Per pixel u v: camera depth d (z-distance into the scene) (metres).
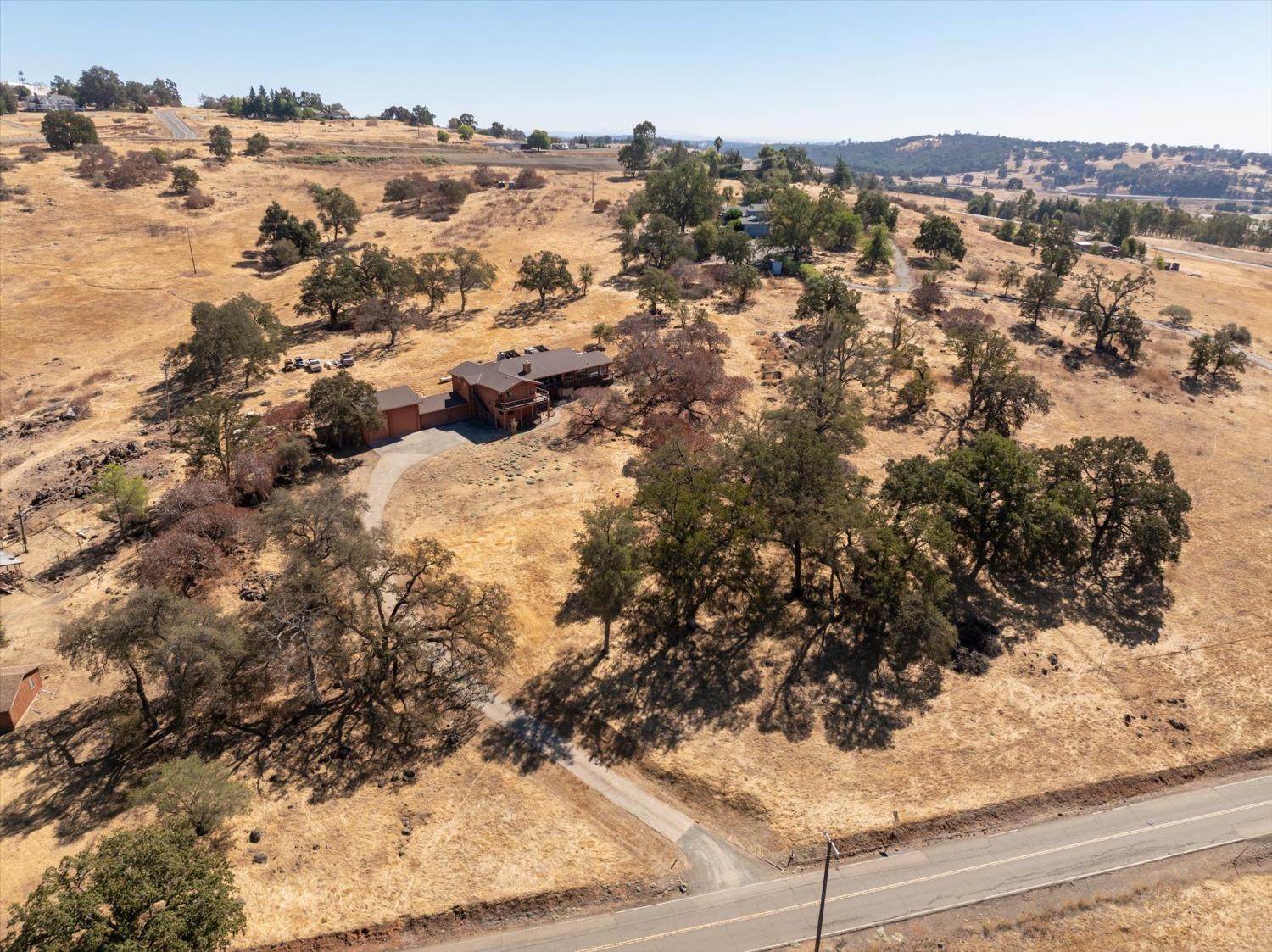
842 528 54.41
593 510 70.50
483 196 185.50
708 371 85.50
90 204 158.88
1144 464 79.31
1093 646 57.00
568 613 58.62
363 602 54.00
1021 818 43.97
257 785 44.66
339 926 37.31
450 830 42.31
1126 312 108.38
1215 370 103.62
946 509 57.59
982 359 87.00
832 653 55.53
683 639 56.38
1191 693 52.72
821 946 36.78
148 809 42.66
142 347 111.50
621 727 49.03
